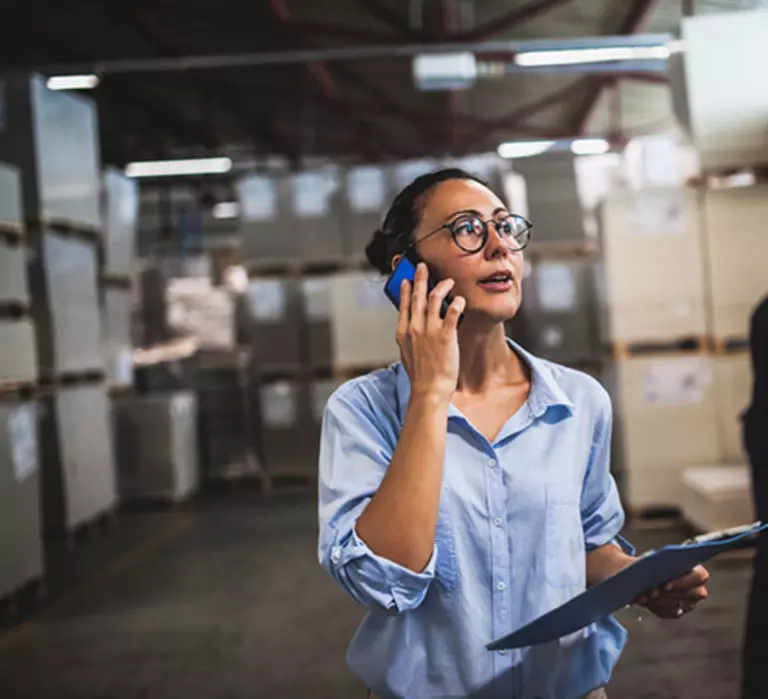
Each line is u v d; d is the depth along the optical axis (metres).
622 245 6.12
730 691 3.36
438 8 8.87
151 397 8.38
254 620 4.57
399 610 1.18
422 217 1.36
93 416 7.11
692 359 6.03
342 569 1.19
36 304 6.32
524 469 1.30
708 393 6.02
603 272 6.30
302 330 8.18
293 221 8.04
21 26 8.67
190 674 3.84
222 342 9.34
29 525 5.09
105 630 4.52
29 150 6.17
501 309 1.31
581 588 1.31
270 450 8.34
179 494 8.09
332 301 7.96
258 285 8.14
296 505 7.75
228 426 9.00
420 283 1.26
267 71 11.31
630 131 14.70
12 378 5.11
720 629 4.02
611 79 11.36
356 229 7.96
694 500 5.54
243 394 9.01
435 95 12.94
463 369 1.38
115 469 8.07
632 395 6.05
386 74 11.97
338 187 8.00
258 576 5.46
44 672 3.96
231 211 15.32
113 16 8.58
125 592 5.22
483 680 1.28
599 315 6.79
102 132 13.03
